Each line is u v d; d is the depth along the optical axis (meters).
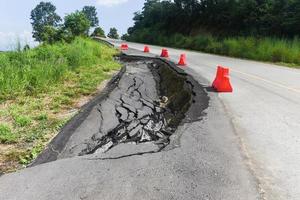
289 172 3.89
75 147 5.05
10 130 5.32
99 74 11.39
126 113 7.37
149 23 55.31
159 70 14.31
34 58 10.91
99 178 3.66
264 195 3.35
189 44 34.09
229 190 3.41
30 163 4.22
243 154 4.38
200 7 41.09
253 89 9.04
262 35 26.06
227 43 25.11
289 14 24.09
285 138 5.04
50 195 3.33
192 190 3.39
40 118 6.05
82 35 25.58
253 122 5.86
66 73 10.36
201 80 10.31
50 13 74.31
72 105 7.18
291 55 18.27
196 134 5.14
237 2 31.05
